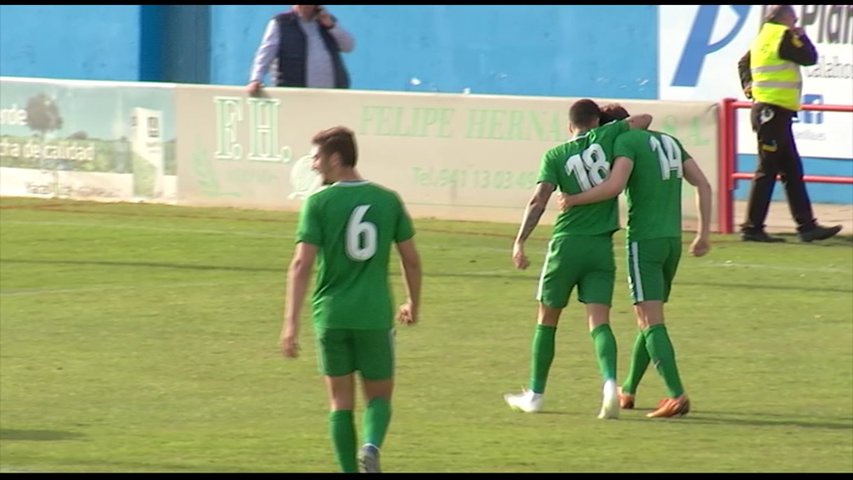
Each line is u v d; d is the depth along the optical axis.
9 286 52.41
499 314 47.62
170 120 71.19
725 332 44.59
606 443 32.09
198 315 47.44
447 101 66.00
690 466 29.89
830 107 60.88
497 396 37.09
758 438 32.53
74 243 61.22
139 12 95.44
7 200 73.62
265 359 41.31
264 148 69.19
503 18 84.88
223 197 70.38
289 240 61.75
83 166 73.38
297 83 69.88
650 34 80.19
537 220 34.88
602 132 34.59
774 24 59.75
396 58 88.19
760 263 56.25
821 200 74.75
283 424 33.97
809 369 39.81
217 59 94.38
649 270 34.75
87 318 46.88
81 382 38.41
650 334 34.66
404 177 67.12
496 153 65.38
